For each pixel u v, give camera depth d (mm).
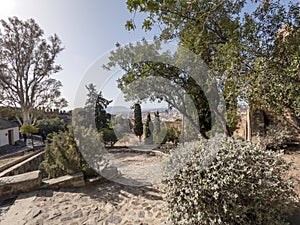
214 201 2342
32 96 18906
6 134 18391
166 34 4988
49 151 5520
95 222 3234
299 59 2818
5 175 5352
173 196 2637
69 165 5152
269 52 3609
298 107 3162
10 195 4293
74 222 3242
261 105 4238
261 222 2273
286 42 3445
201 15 4117
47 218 3365
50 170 5289
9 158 8820
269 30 4090
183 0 4102
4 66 17188
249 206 2262
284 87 3111
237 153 2588
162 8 3680
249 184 2281
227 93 4344
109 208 3691
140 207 3689
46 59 18750
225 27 4625
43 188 4566
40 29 18141
